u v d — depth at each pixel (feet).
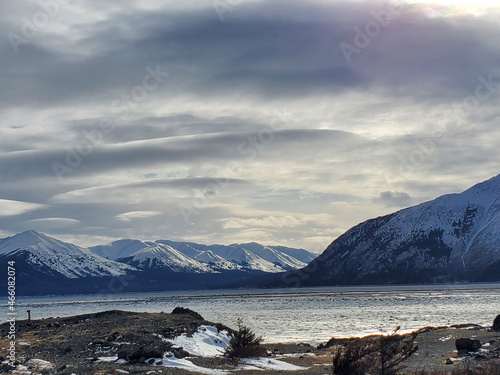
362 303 516.32
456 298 568.41
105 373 97.71
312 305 509.76
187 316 183.83
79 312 490.90
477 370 90.58
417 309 388.37
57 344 133.80
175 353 118.62
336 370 100.22
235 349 129.18
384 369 96.58
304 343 172.55
